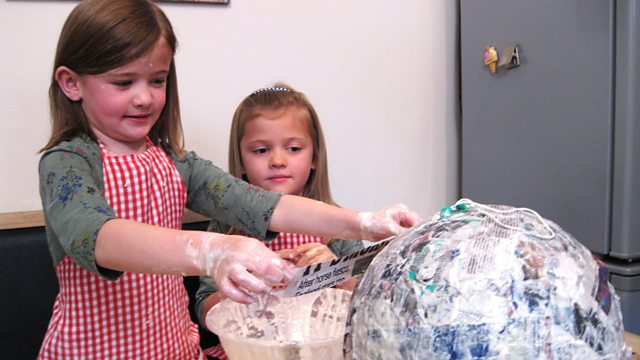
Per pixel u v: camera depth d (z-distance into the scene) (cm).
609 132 122
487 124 153
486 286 44
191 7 126
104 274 67
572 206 132
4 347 107
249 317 79
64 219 70
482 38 150
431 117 160
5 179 114
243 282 54
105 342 88
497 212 53
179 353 95
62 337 87
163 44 81
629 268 123
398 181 158
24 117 114
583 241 131
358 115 150
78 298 87
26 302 108
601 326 45
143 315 89
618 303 49
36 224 110
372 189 155
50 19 114
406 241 52
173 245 61
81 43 78
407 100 156
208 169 101
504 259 46
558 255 47
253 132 114
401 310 46
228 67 131
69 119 86
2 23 111
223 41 130
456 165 167
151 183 89
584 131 127
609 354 45
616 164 122
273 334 79
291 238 117
